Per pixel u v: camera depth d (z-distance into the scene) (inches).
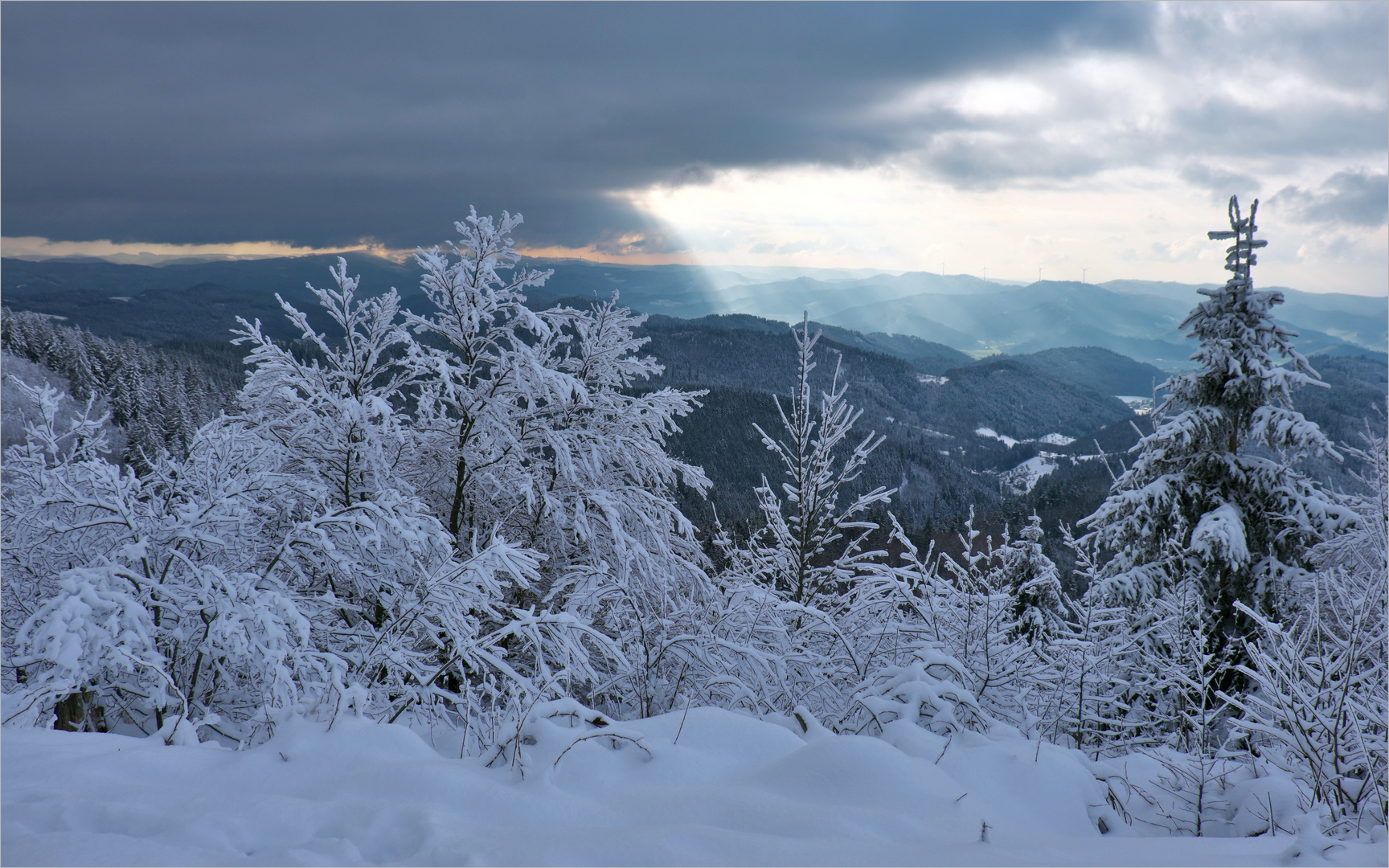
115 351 3631.9
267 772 119.8
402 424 366.0
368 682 221.3
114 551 224.1
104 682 210.4
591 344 387.9
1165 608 350.6
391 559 280.1
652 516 395.9
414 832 95.5
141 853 87.1
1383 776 148.3
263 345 329.7
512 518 391.9
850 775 122.0
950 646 245.0
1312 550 378.6
